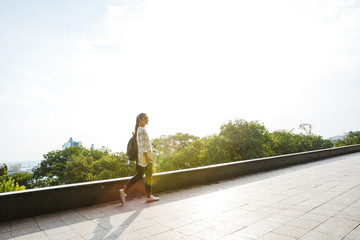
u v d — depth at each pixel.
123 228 3.38
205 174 7.25
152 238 2.94
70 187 4.71
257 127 44.84
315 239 2.63
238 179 7.64
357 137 85.62
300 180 6.60
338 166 9.23
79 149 61.91
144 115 5.09
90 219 3.93
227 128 44.00
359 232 2.74
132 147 5.05
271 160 9.92
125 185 5.06
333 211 3.59
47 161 58.25
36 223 3.82
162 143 65.94
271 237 2.77
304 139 67.75
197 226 3.31
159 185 6.11
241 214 3.76
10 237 3.23
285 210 3.82
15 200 4.10
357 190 4.89
